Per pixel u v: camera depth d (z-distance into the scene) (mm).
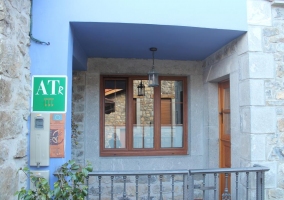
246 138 2562
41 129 2082
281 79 2562
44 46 2152
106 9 2273
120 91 3893
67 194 1844
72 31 2393
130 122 3826
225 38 2789
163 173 2123
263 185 2312
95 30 2500
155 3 2348
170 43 2996
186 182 2156
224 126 3496
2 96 1675
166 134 3934
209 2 2457
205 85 3756
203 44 3031
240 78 2686
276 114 2535
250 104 2506
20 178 1937
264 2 2576
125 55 3604
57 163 2088
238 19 2521
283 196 2500
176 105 3979
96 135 3680
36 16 2162
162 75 3924
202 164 3828
